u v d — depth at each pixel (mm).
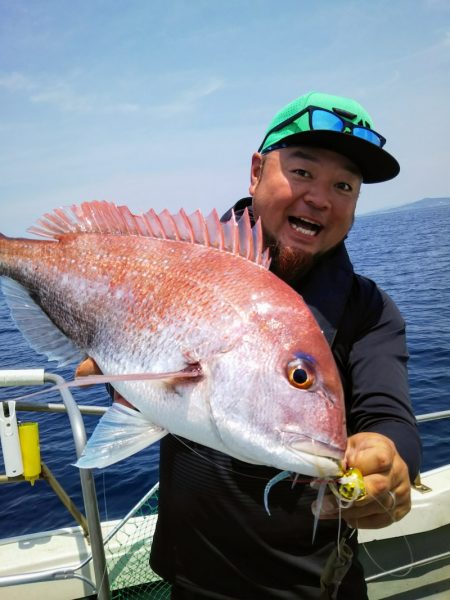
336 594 601
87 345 681
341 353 665
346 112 671
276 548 641
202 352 553
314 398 516
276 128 696
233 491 639
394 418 590
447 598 1016
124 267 656
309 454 500
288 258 683
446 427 2199
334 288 673
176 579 696
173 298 598
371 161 661
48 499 1740
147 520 1037
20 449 889
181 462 682
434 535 1110
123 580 934
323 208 664
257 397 525
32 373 823
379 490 459
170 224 665
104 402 2678
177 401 553
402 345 677
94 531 749
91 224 726
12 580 723
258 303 560
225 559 654
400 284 7867
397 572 1072
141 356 603
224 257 613
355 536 696
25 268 749
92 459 556
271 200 681
